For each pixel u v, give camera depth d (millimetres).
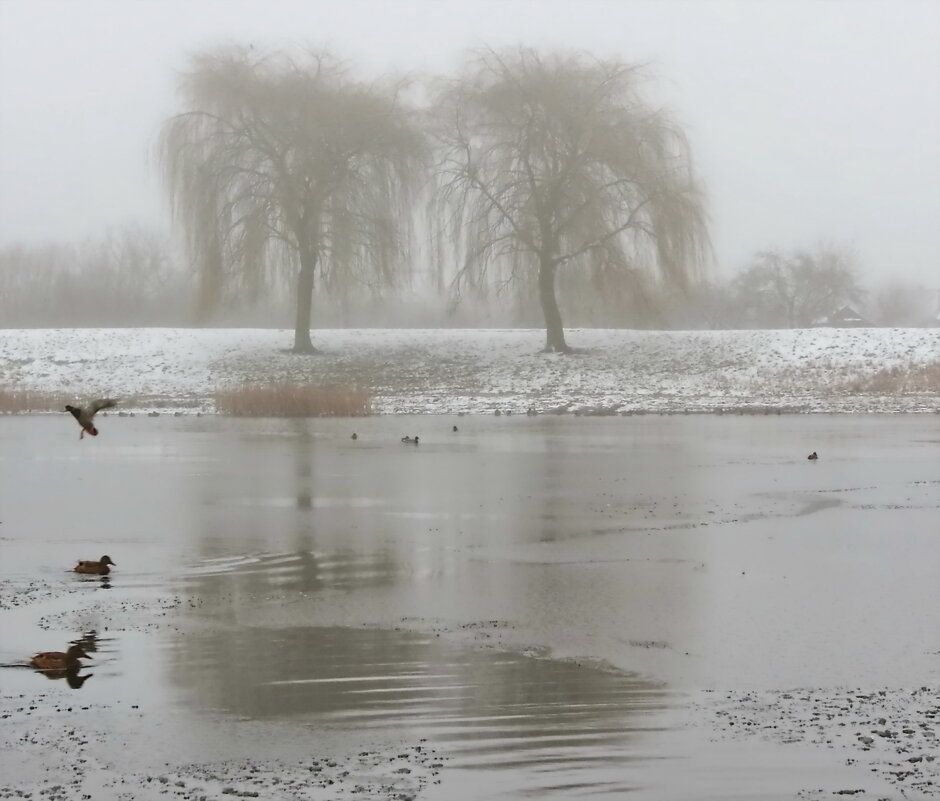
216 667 17609
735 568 24844
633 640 19047
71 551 27188
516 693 16281
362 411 74688
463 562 25766
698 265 89438
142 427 65312
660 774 13289
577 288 92438
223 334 99875
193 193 87562
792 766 13492
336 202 89000
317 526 30719
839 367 87688
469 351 95375
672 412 74812
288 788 12953
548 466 44875
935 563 25250
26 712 15617
